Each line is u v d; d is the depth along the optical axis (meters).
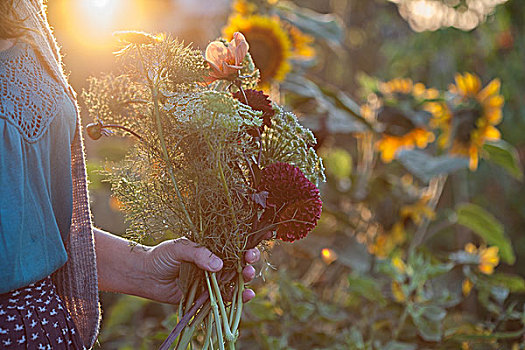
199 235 1.13
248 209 1.13
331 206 2.41
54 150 1.06
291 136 1.17
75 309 1.15
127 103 1.14
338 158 2.77
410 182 2.76
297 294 1.91
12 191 0.99
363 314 2.00
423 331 1.83
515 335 1.82
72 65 2.14
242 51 1.14
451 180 4.16
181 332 1.13
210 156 1.10
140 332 2.19
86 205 1.13
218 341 1.10
